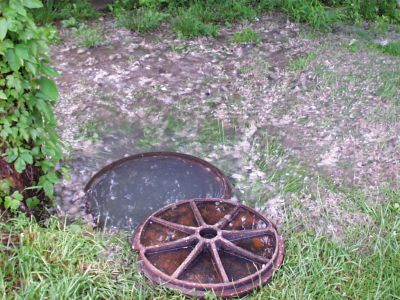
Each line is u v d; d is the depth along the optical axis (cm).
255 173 257
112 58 347
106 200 234
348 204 237
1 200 205
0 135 195
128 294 189
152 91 315
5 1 185
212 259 203
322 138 281
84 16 394
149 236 212
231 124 291
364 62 354
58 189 239
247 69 340
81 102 302
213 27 382
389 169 259
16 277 188
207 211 226
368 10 429
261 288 193
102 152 266
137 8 412
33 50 192
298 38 383
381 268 201
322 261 207
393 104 307
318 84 327
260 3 421
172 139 279
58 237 204
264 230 215
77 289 185
